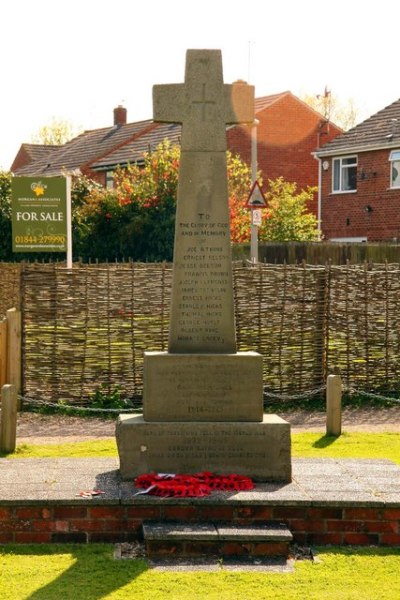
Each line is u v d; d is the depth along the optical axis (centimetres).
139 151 4259
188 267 826
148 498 721
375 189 3506
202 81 822
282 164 4275
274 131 4250
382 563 682
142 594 607
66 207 2169
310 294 1414
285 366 1415
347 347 1430
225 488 759
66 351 1372
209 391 802
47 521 716
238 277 1398
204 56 823
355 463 876
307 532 725
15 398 1055
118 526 720
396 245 2672
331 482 788
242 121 825
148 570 656
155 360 800
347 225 3641
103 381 1381
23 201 2161
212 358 802
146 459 786
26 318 1369
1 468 834
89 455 1035
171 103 821
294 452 1049
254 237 2277
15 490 740
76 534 717
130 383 1384
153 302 1381
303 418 1321
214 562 677
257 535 689
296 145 4300
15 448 1061
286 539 690
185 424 789
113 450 1067
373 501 725
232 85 823
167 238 3006
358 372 1436
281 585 629
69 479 784
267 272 1400
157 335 1382
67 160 4941
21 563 669
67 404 1373
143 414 803
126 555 691
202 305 826
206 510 723
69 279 1367
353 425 1259
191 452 788
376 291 1433
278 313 1408
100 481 777
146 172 3172
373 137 3531
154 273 1379
